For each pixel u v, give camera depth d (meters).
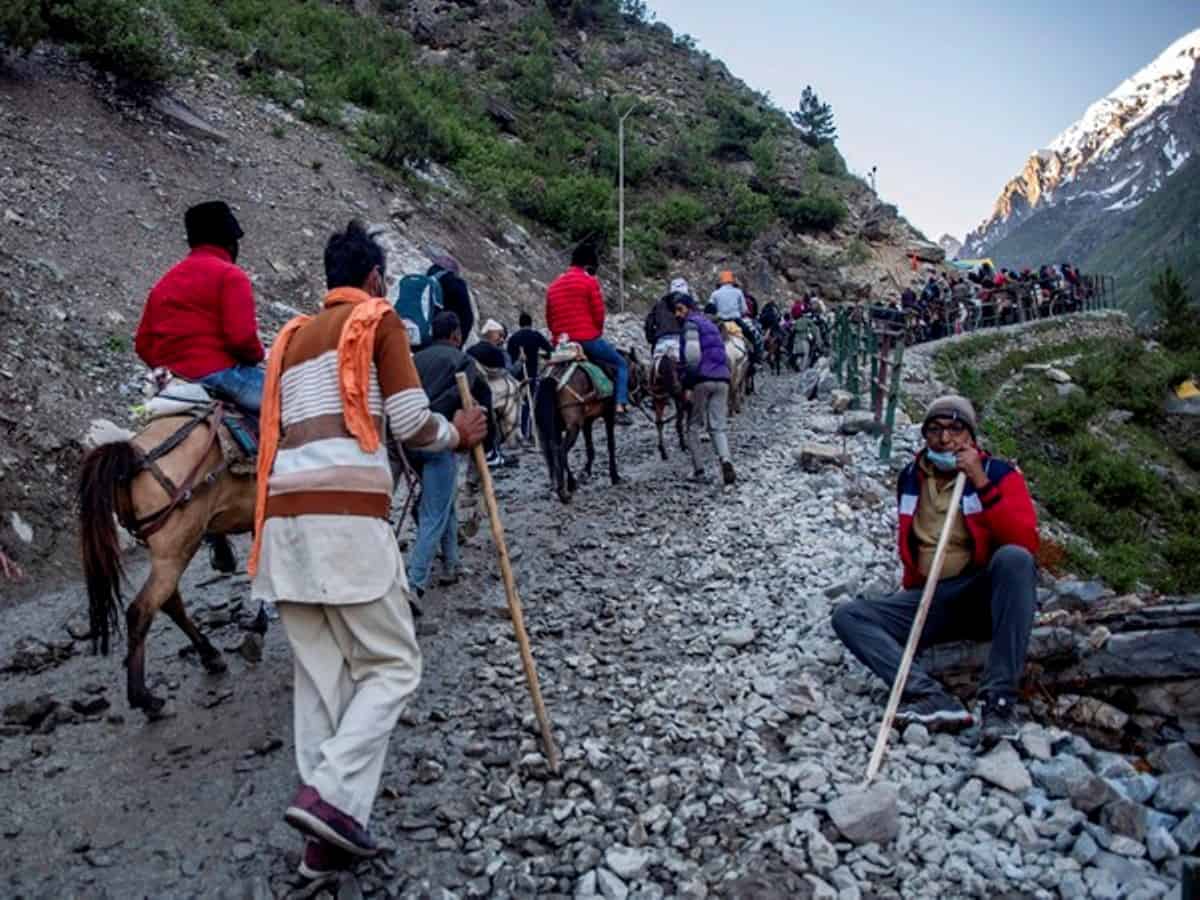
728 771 4.55
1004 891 3.62
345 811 3.46
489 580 7.55
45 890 3.84
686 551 8.15
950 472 5.11
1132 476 24.02
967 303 34.78
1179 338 43.12
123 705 5.54
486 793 4.45
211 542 6.42
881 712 5.03
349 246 4.11
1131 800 3.94
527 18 58.69
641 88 60.06
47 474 8.86
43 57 17.45
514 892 3.77
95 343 11.09
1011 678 4.61
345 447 3.71
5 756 4.93
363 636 3.67
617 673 5.73
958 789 4.29
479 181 33.50
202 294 5.52
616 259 37.84
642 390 17.06
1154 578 18.42
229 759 4.86
